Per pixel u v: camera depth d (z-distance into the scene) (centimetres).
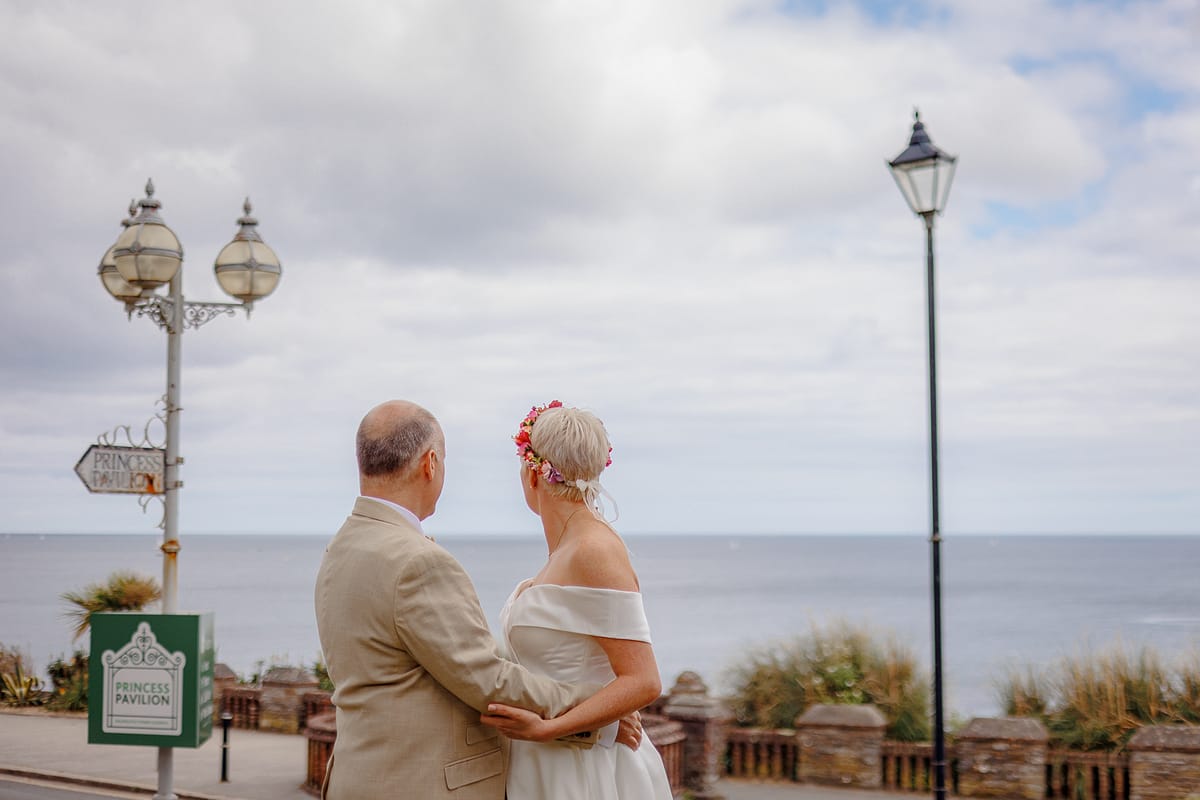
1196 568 14150
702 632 4925
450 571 315
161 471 891
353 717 317
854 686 1145
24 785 1060
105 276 888
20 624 5162
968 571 13462
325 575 330
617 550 343
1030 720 1020
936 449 816
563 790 332
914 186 841
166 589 880
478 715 322
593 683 337
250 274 910
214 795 1013
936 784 787
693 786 1005
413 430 335
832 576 12088
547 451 348
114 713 856
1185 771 948
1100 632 4616
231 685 1464
